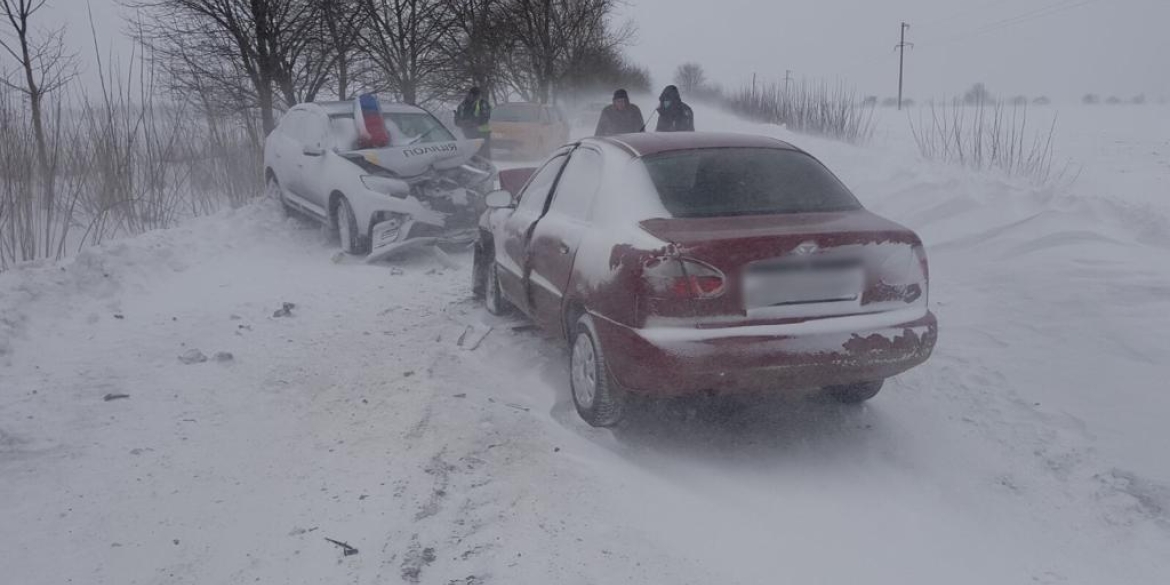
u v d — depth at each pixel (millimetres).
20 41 10312
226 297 7664
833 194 4883
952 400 5148
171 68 13344
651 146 5051
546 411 5094
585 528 3705
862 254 4211
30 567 3479
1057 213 7773
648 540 3625
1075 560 3605
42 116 10367
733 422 4945
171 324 6762
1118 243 6949
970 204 8758
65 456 4402
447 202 9617
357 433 4684
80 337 6398
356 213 9352
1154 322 5520
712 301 4039
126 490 4078
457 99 20891
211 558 3541
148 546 3631
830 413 5062
